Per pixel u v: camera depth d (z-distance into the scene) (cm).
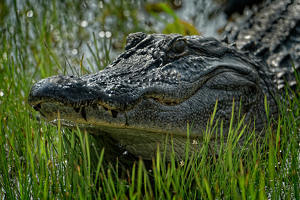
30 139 962
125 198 711
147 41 1092
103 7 2188
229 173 767
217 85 1044
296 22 1752
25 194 824
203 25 2259
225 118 1045
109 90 834
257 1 2331
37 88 794
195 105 982
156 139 942
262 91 1219
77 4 2184
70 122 855
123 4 2192
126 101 838
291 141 950
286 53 1545
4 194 904
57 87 789
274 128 1188
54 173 874
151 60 1007
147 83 911
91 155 1014
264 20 1867
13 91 1361
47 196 812
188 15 2358
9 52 1591
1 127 1098
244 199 688
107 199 734
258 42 1619
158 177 735
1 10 2073
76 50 1822
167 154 988
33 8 1994
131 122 865
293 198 839
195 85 988
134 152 1009
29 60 1709
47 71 1509
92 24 2095
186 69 1004
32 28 1959
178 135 942
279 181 838
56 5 2134
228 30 1934
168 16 2284
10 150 959
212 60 1083
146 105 889
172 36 1048
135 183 931
